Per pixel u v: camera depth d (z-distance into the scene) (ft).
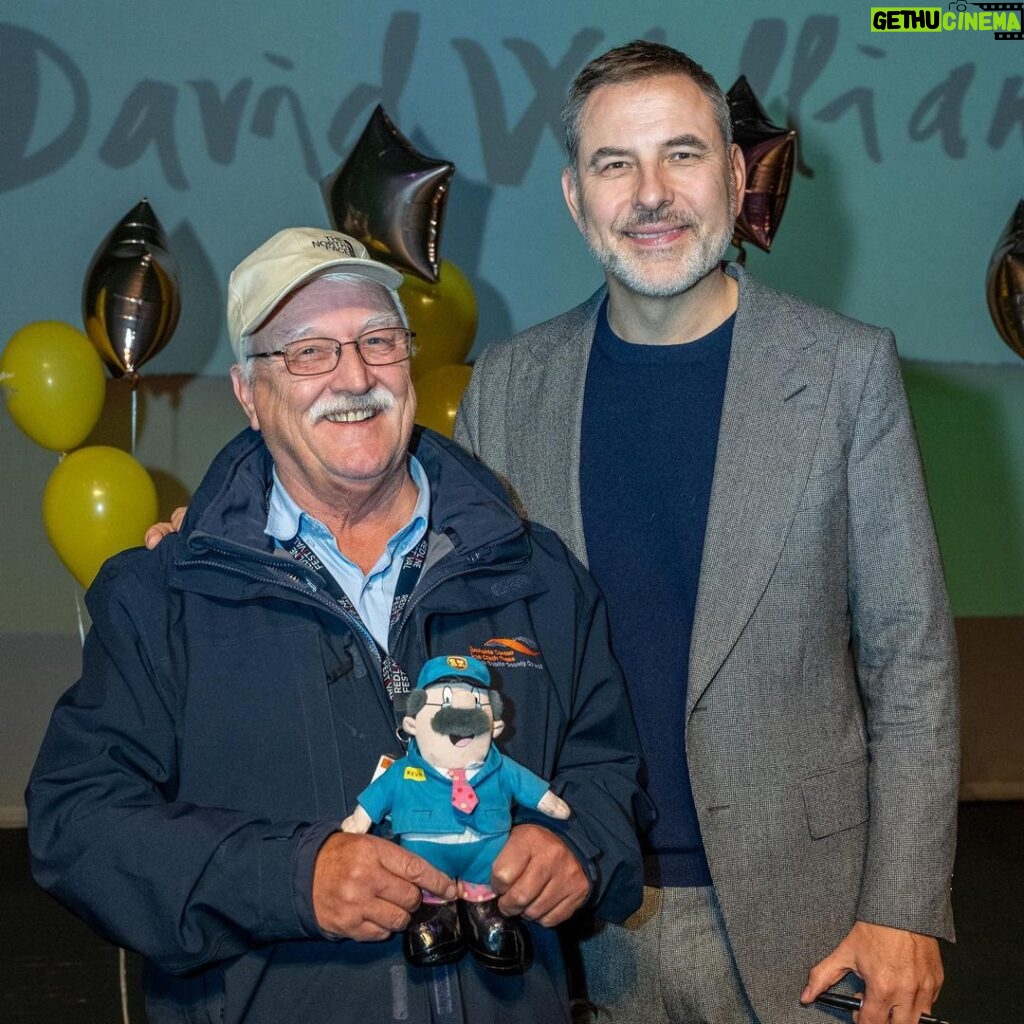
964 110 15.43
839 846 6.08
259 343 5.62
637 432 6.36
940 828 5.91
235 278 5.73
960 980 11.57
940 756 5.96
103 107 14.62
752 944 5.98
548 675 5.73
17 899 13.30
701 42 15.01
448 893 4.97
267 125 14.83
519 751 5.47
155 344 12.01
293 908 4.88
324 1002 5.15
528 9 14.90
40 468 15.37
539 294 15.30
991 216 15.65
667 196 5.96
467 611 5.67
